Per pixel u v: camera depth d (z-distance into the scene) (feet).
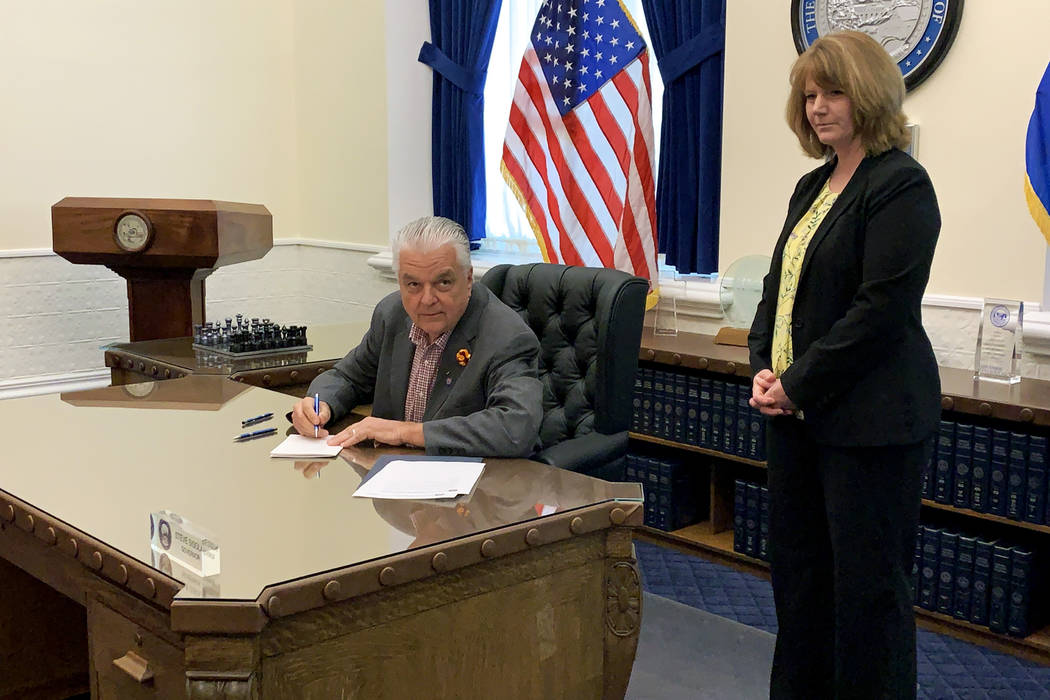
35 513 5.52
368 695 4.94
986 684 8.71
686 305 12.88
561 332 8.91
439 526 5.32
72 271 15.75
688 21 12.84
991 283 10.21
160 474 6.29
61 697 7.99
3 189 15.06
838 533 6.79
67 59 15.43
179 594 4.47
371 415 8.24
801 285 6.95
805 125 7.09
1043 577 9.37
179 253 11.86
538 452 8.12
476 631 5.32
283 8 17.74
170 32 16.43
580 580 5.75
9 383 15.35
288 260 18.40
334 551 4.94
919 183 6.47
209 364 10.14
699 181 12.90
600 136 13.28
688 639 9.61
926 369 6.65
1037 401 8.71
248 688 4.43
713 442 11.39
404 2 16.37
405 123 16.69
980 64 10.07
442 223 7.31
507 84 16.07
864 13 10.70
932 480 9.49
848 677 6.87
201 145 16.99
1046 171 9.45
